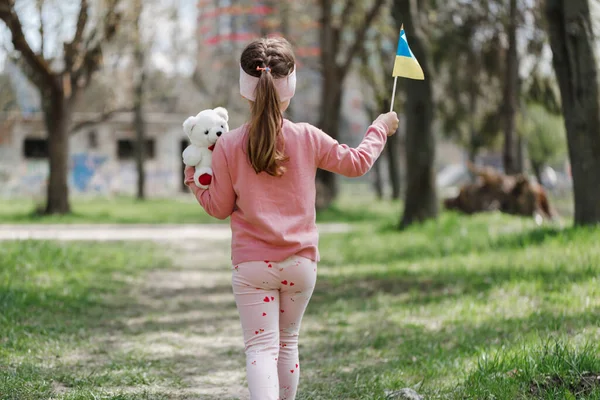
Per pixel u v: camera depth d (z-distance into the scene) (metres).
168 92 29.91
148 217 22.62
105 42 20.23
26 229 17.56
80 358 5.21
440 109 22.80
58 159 21.31
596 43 9.30
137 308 7.59
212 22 29.33
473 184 17.84
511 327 5.66
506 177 17.72
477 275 8.30
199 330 6.56
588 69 9.32
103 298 7.95
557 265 7.73
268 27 26.53
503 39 19.45
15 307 6.48
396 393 4.11
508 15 18.62
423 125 14.77
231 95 29.89
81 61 20.72
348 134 44.53
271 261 3.21
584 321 5.38
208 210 3.36
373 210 25.42
